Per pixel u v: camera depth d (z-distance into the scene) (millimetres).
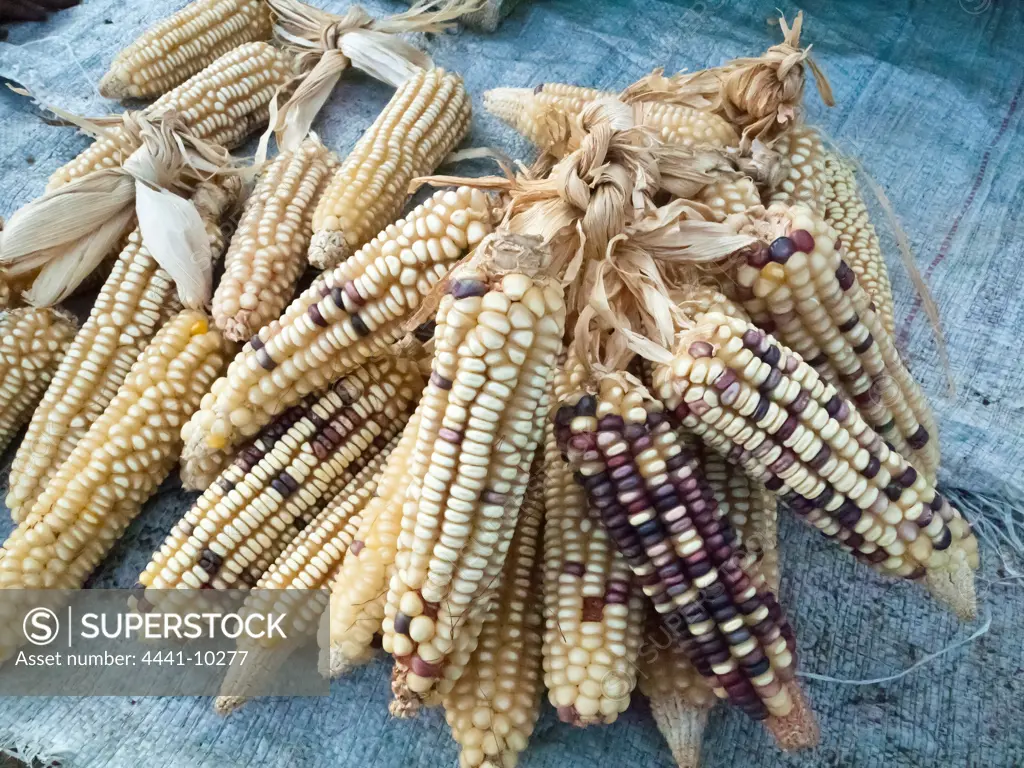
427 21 616
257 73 596
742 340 321
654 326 357
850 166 544
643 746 369
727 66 486
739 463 346
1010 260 530
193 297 447
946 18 645
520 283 286
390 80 608
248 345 396
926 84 616
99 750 373
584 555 341
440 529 304
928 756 369
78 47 650
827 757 368
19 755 372
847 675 389
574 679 321
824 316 372
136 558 434
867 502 335
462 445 297
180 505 448
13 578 382
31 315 457
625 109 429
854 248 485
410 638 309
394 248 362
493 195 401
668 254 378
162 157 483
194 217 461
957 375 485
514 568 360
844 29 645
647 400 325
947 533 345
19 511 425
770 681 324
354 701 384
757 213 379
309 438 399
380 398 409
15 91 573
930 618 405
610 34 660
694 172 405
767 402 320
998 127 595
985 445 455
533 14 674
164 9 684
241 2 648
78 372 438
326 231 449
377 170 487
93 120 535
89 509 401
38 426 432
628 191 368
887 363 403
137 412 410
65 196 459
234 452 413
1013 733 374
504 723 326
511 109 558
